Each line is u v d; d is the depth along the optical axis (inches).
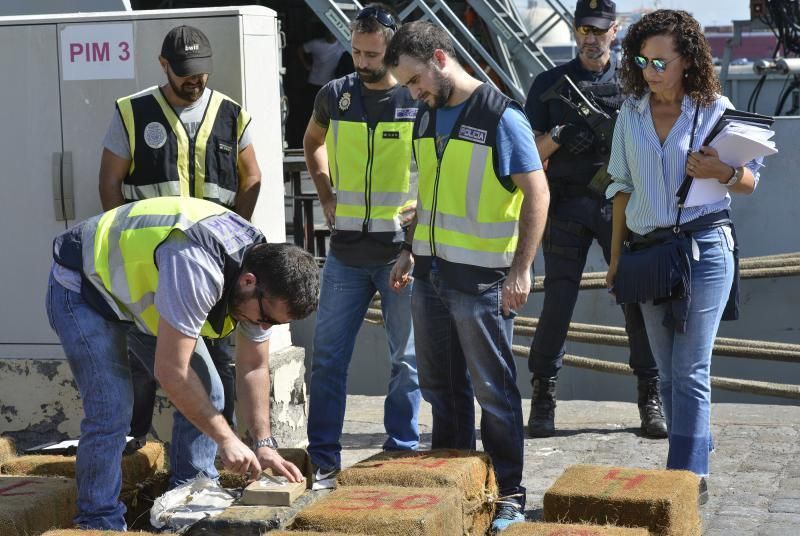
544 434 209.0
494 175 148.4
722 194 157.5
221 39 185.0
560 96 198.7
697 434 158.9
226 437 126.3
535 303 292.0
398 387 176.2
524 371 288.0
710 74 155.1
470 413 164.1
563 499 135.6
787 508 162.7
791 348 244.5
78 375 139.2
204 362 151.2
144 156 169.5
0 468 156.5
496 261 150.5
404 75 148.1
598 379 287.7
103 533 125.6
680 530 133.7
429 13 322.7
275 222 196.2
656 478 141.9
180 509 139.8
